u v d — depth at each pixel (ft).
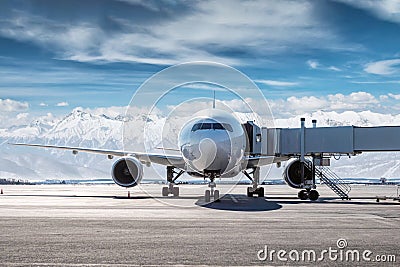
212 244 41.11
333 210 74.23
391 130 94.89
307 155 105.40
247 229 50.44
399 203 94.63
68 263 33.53
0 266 32.50
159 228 50.90
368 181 634.84
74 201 94.43
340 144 96.73
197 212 69.56
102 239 43.45
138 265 33.04
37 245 40.27
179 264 33.40
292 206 82.23
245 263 33.91
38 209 73.56
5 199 101.76
